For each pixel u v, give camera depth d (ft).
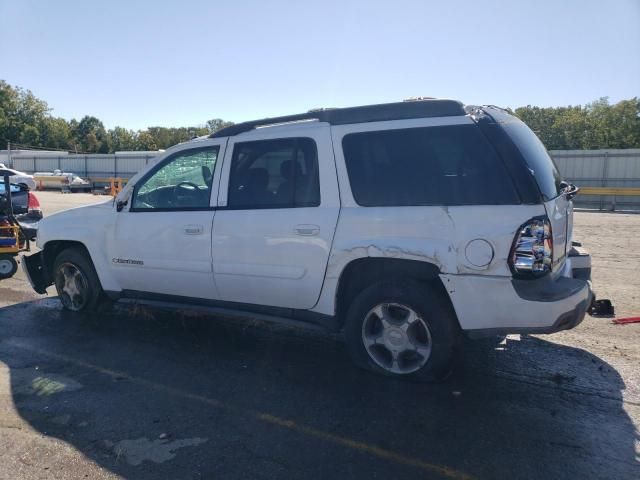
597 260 29.50
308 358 14.84
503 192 11.21
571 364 14.11
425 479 9.05
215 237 14.60
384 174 12.45
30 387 12.91
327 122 13.47
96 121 336.29
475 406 11.70
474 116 11.76
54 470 9.39
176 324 18.11
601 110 200.75
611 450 9.91
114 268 17.21
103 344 16.06
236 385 12.98
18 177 84.84
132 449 10.07
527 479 9.03
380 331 12.90
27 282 24.82
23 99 266.77
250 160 14.42
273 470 9.34
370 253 12.26
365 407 11.72
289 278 13.51
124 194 16.90
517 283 11.06
